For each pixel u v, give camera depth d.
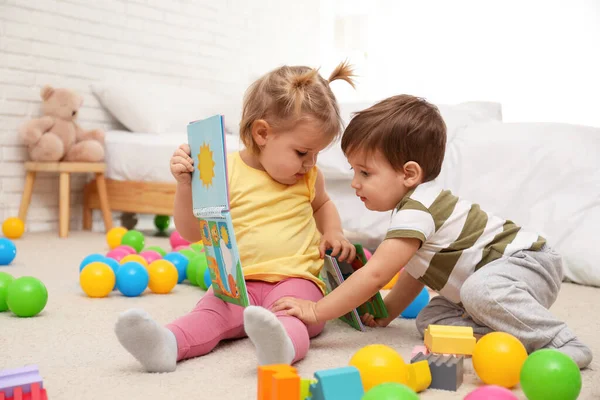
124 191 3.47
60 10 3.54
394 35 5.49
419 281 1.46
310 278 1.38
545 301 1.29
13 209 3.43
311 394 0.80
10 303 1.49
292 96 1.31
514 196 2.37
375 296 1.41
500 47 5.11
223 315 1.25
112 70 3.83
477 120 2.87
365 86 5.58
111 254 2.23
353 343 1.33
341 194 2.68
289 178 1.42
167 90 3.83
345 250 1.47
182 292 1.90
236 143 3.21
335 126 1.36
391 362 0.95
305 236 1.45
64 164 3.25
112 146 3.50
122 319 0.99
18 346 1.24
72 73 3.62
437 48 5.34
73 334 1.34
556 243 2.23
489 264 1.25
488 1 5.13
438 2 5.31
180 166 1.33
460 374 1.05
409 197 1.29
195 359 1.17
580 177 2.32
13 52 3.36
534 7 4.98
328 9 5.62
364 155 1.31
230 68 4.61
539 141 2.46
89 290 1.76
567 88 4.92
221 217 1.18
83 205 3.73
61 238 3.24
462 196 2.45
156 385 1.01
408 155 1.29
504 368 1.00
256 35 4.82
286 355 1.01
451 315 1.38
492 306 1.19
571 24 4.89
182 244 2.80
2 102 3.34
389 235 1.25
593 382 1.06
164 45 4.11
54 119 3.32
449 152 2.57
